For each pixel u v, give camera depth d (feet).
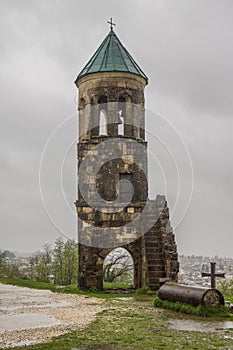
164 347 48.37
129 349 47.65
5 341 51.13
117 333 55.01
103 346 48.96
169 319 64.23
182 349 47.57
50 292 100.17
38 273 185.47
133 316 66.64
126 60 112.16
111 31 118.01
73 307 75.97
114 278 160.35
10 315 67.97
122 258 158.81
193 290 70.13
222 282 170.71
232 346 48.83
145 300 85.10
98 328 57.98
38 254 189.98
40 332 55.62
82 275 103.65
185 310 69.00
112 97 108.88
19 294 95.96
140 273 103.65
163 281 91.66
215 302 67.82
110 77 109.40
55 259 175.11
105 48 114.42
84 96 111.04
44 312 70.74
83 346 48.88
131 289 104.27
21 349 47.55
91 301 83.71
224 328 57.88
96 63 111.45
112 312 70.18
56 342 50.47
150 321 62.64
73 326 59.31
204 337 52.90
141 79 112.06
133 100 110.11
